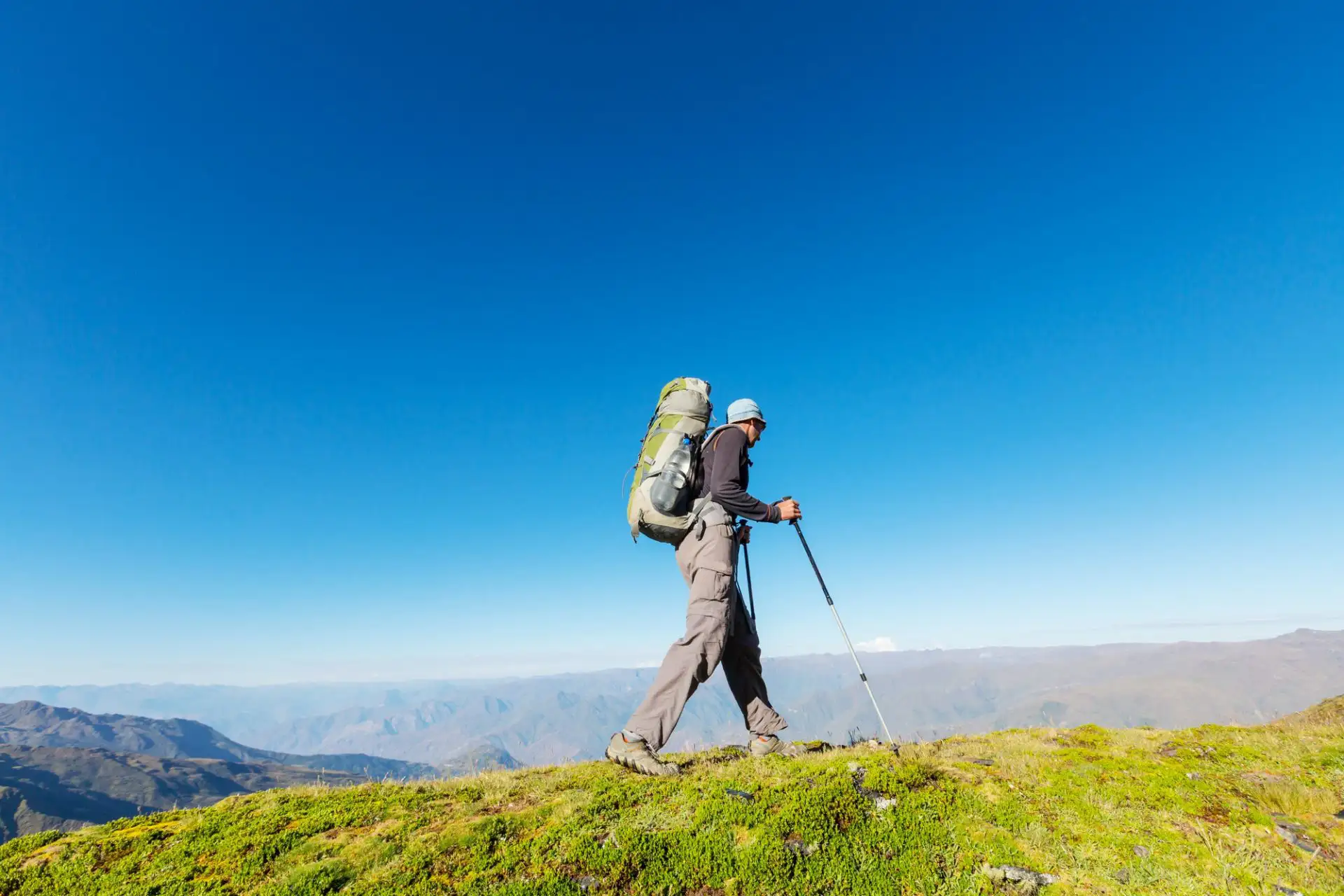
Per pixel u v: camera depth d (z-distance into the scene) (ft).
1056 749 9.86
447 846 6.68
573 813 7.21
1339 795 8.08
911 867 6.49
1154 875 6.45
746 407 9.84
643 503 9.43
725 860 6.40
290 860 6.64
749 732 10.10
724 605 8.95
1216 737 10.59
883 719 9.71
